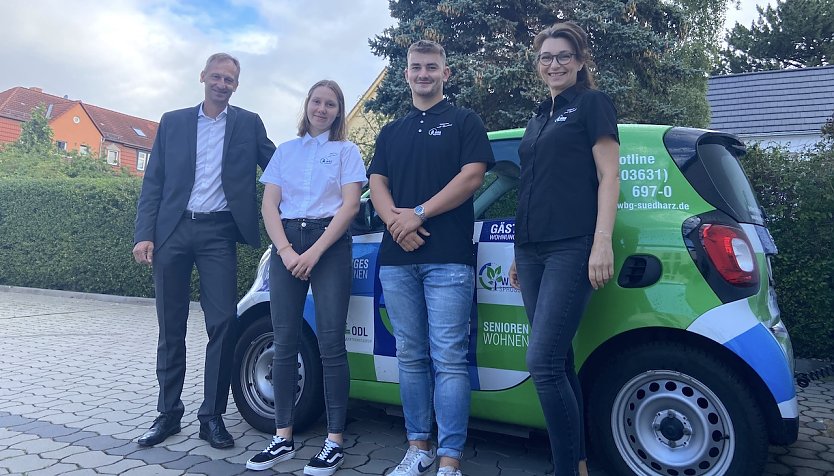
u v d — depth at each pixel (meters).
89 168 24.22
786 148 5.84
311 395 3.44
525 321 2.79
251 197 3.48
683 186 2.65
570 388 2.41
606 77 9.52
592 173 2.45
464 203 2.78
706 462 2.51
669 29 10.73
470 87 9.61
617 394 2.68
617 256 2.65
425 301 2.81
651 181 2.71
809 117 14.55
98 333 7.49
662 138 2.78
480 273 2.92
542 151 2.50
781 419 2.37
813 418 4.04
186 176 3.39
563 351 2.38
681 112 10.30
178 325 3.47
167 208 3.39
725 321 2.44
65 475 2.92
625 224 2.67
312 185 3.11
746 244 2.55
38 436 3.54
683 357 2.53
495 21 9.87
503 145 3.17
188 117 3.49
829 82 15.26
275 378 3.11
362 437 3.54
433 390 2.90
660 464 2.59
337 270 3.04
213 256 3.38
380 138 3.01
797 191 5.36
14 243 12.02
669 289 2.54
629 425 2.68
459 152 2.77
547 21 10.35
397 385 3.17
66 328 7.86
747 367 2.45
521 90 9.51
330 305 3.01
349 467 3.05
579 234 2.38
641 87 10.42
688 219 2.58
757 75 16.17
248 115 3.59
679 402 2.57
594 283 2.31
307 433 3.57
